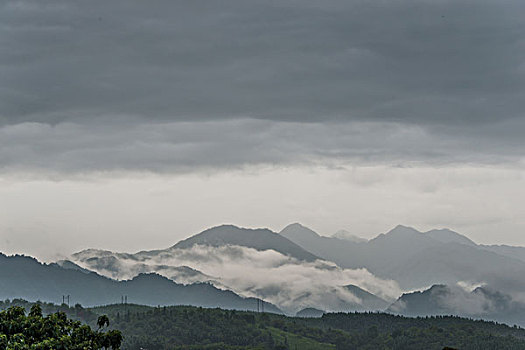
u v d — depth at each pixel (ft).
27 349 392.68
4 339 396.16
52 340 401.29
